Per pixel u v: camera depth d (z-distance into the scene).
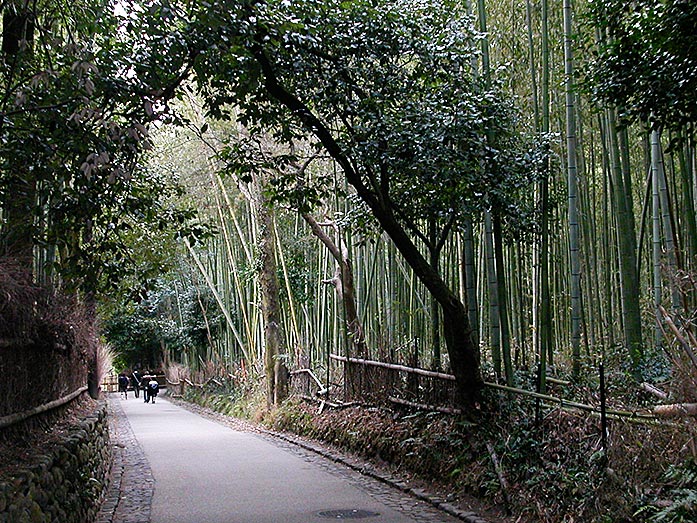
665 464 4.86
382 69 7.33
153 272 7.27
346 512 6.88
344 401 12.28
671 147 6.09
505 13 11.55
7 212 6.41
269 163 7.83
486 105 7.39
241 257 21.00
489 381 8.12
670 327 4.61
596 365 8.39
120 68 5.68
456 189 7.44
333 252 13.01
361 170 8.05
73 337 8.16
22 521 3.87
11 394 5.27
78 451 6.26
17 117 5.72
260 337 19.42
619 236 8.45
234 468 9.98
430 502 7.17
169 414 22.53
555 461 6.17
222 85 6.61
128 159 5.81
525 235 9.19
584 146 13.12
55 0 6.05
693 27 5.27
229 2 5.34
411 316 12.35
